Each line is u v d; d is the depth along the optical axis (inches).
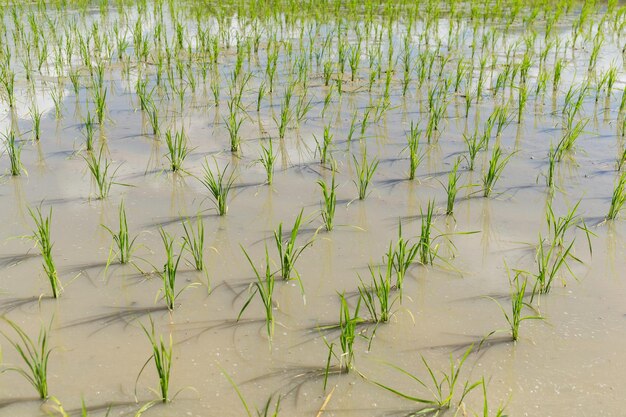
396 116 240.8
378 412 98.7
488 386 104.4
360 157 200.7
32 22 359.9
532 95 267.7
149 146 208.4
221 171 188.5
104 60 319.3
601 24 386.0
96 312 121.9
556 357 111.0
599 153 203.5
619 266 138.7
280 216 161.0
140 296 127.1
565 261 140.9
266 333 116.8
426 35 357.7
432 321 120.7
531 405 100.2
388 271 120.8
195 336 115.6
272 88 275.3
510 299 127.3
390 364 108.7
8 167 189.6
